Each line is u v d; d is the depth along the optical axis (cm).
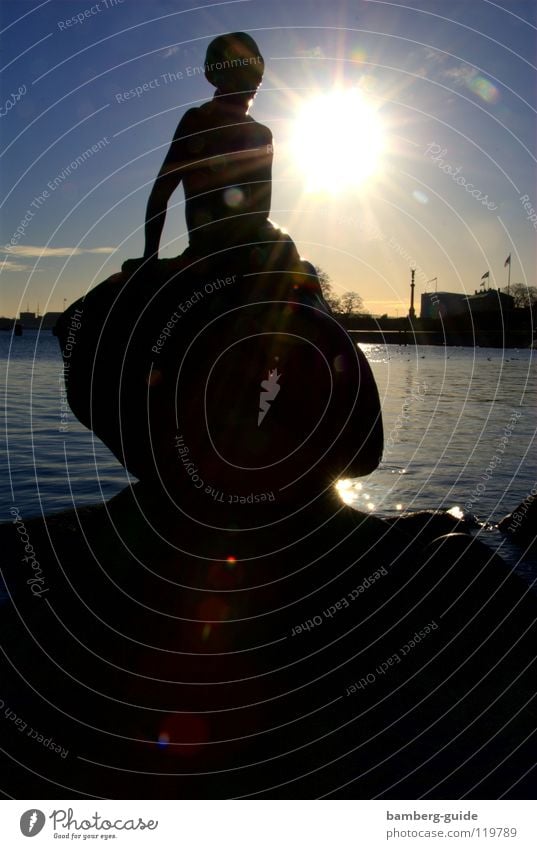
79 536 499
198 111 498
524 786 371
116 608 446
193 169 497
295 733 390
